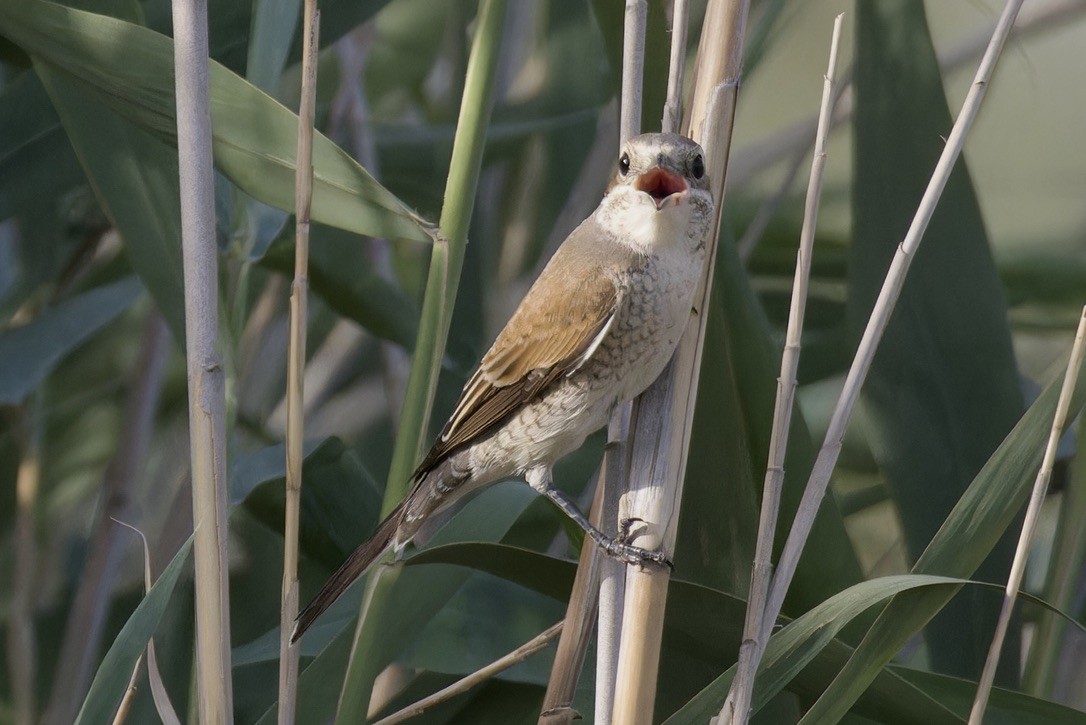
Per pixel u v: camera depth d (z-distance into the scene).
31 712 8.12
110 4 6.43
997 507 5.10
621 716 4.78
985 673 4.91
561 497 6.00
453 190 5.61
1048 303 9.60
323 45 8.12
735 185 10.02
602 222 6.01
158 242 6.50
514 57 10.03
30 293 8.71
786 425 4.80
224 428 4.98
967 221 7.05
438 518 6.98
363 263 8.81
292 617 4.96
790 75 11.36
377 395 10.24
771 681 5.13
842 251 9.82
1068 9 9.77
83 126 6.42
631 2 5.47
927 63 7.07
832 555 6.24
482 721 6.82
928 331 7.10
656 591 4.84
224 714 4.94
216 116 5.52
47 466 9.70
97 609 8.28
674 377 5.05
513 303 9.60
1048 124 10.97
